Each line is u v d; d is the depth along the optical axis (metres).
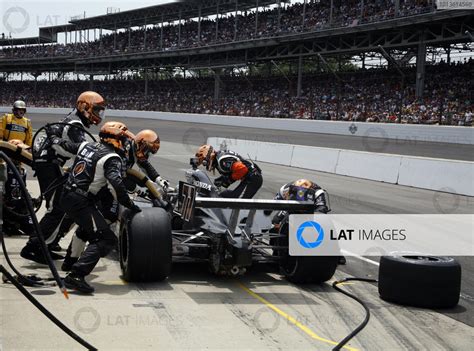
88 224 4.90
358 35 34.97
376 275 6.03
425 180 13.93
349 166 16.45
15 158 6.58
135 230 4.93
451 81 31.34
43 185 5.98
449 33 30.28
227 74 52.59
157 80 54.50
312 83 40.44
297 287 5.37
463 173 13.03
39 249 5.64
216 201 4.95
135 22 55.16
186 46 48.72
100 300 4.59
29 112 56.03
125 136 5.11
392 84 34.62
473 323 4.52
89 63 59.94
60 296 4.64
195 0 46.09
